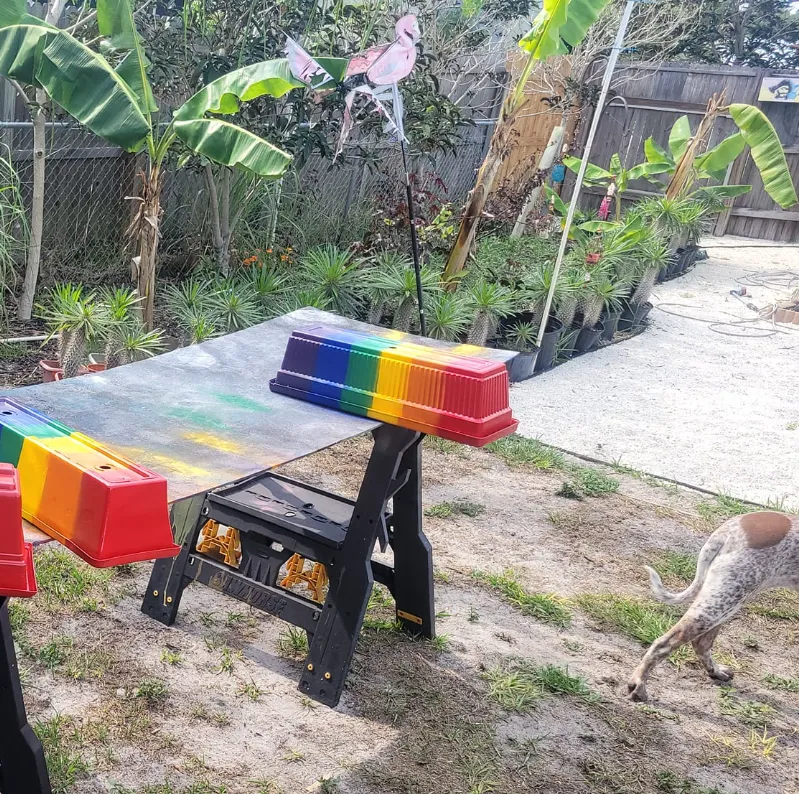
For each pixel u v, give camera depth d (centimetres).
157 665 349
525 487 589
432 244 929
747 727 370
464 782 309
